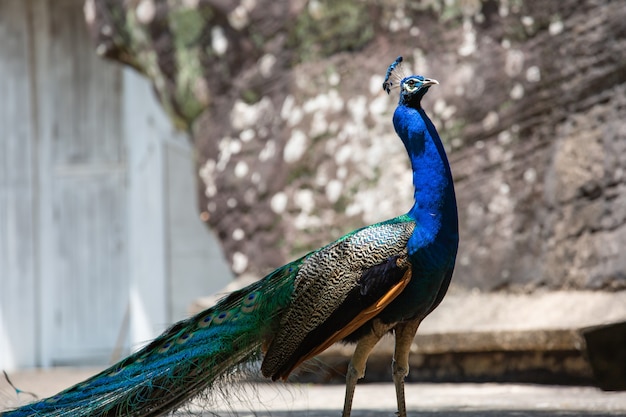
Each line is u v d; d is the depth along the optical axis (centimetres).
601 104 1055
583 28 1070
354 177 1208
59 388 1112
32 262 1680
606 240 1011
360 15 1237
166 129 1573
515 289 1072
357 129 1220
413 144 598
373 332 588
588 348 883
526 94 1108
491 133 1128
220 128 1314
